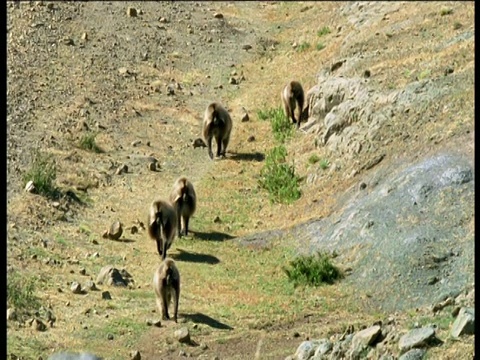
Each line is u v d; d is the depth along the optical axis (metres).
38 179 74.88
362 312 59.50
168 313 58.59
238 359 53.50
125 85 100.44
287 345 55.03
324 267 64.06
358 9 117.06
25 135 84.62
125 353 53.62
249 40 117.56
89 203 75.88
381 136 78.88
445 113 78.06
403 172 71.31
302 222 73.06
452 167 69.00
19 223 69.31
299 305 60.72
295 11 126.94
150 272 65.38
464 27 95.38
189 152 88.56
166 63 108.06
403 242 64.00
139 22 117.38
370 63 92.88
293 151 87.06
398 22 104.06
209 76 106.69
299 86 91.88
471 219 64.50
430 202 67.12
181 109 97.44
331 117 85.44
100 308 58.94
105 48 108.31
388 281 61.69
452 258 61.91
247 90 103.56
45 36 107.62
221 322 58.09
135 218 74.25
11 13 111.75
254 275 65.56
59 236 69.12
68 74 100.00
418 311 56.88
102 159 84.00
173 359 53.44
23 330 55.09
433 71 85.31
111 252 68.00
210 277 64.88
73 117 90.81
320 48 108.62
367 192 73.19
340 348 48.75
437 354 45.34
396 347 46.69
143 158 85.38
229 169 85.12
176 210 70.56
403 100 81.56
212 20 122.31
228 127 87.19
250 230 73.94
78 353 51.44
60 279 62.47
